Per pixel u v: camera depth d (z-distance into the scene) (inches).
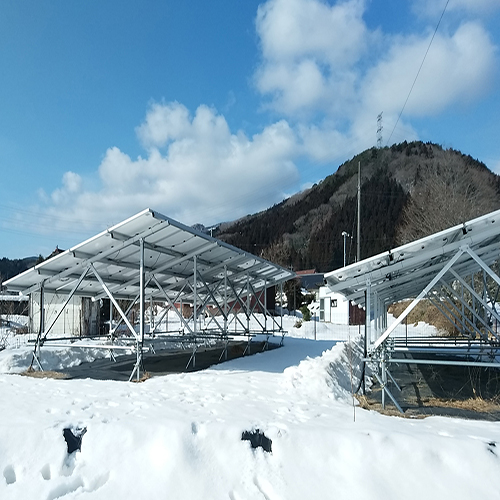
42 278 368.5
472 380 341.4
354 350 444.5
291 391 256.7
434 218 1139.9
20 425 174.1
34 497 146.7
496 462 141.3
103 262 367.2
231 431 162.4
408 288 451.5
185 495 144.6
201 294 627.5
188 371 354.3
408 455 146.9
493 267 642.2
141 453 159.2
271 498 143.2
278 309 1531.7
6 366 360.2
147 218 301.7
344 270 245.0
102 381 290.8
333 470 148.3
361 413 206.7
